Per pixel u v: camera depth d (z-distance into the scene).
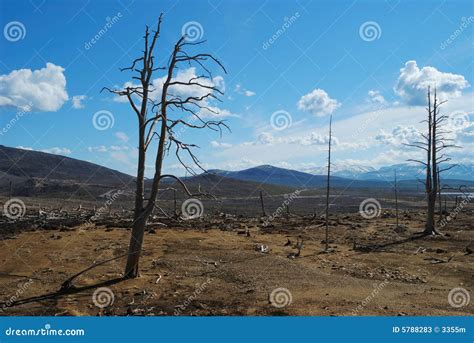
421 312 13.91
